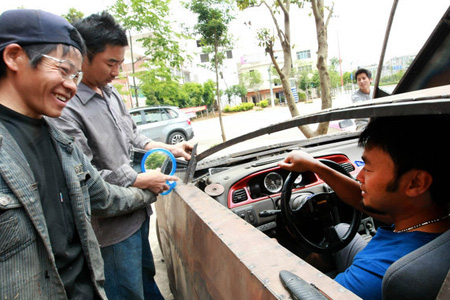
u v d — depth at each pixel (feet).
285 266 2.59
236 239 3.18
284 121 3.70
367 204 3.03
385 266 2.76
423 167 2.56
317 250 4.90
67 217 3.54
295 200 6.04
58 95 3.19
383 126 2.75
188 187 5.44
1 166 2.73
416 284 2.03
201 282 4.05
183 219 4.81
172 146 6.60
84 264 3.78
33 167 3.15
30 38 2.89
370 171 2.86
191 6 26.07
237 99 152.76
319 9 13.30
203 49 30.50
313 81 131.23
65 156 3.60
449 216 2.78
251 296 2.57
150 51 25.77
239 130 47.67
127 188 4.93
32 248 2.94
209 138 42.60
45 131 3.46
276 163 6.95
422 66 4.52
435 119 2.57
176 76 29.01
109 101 5.64
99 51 4.70
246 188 6.57
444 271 1.98
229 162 8.15
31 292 2.91
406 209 2.85
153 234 12.91
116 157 5.39
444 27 3.98
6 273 2.73
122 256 5.45
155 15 23.47
